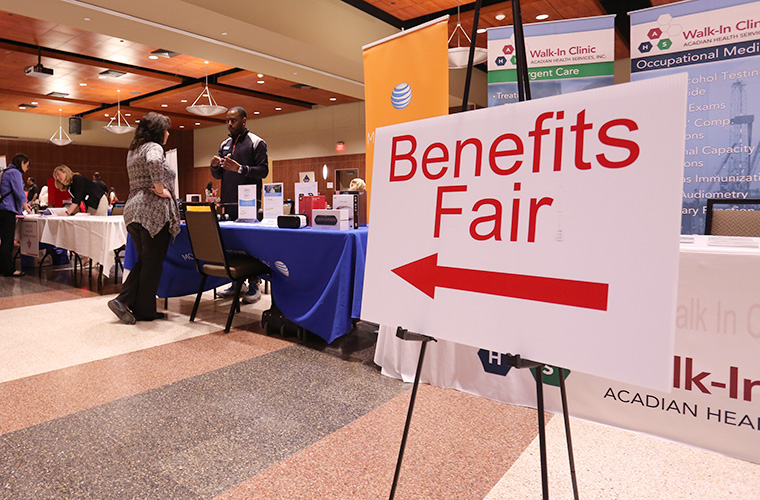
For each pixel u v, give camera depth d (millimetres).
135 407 1944
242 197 3637
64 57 7941
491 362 2035
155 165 3107
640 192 768
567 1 6031
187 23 5488
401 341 2281
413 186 1111
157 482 1411
